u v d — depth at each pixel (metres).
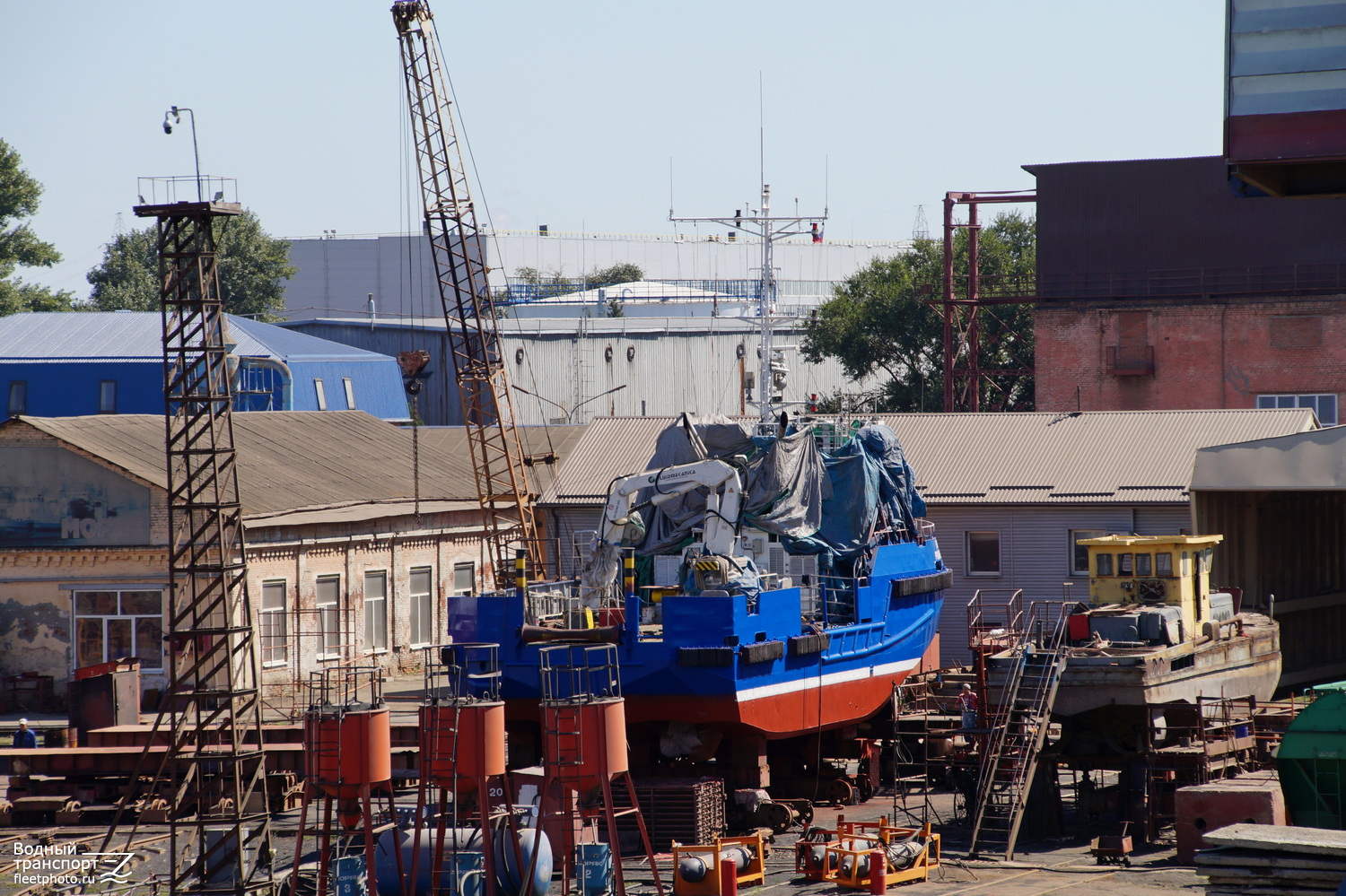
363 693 99.44
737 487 70.31
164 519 96.44
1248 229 160.50
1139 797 61.28
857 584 73.62
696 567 66.50
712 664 62.25
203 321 63.28
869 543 75.31
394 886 54.25
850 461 76.31
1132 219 164.62
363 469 117.19
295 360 161.25
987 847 60.47
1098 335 164.88
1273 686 73.88
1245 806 55.31
